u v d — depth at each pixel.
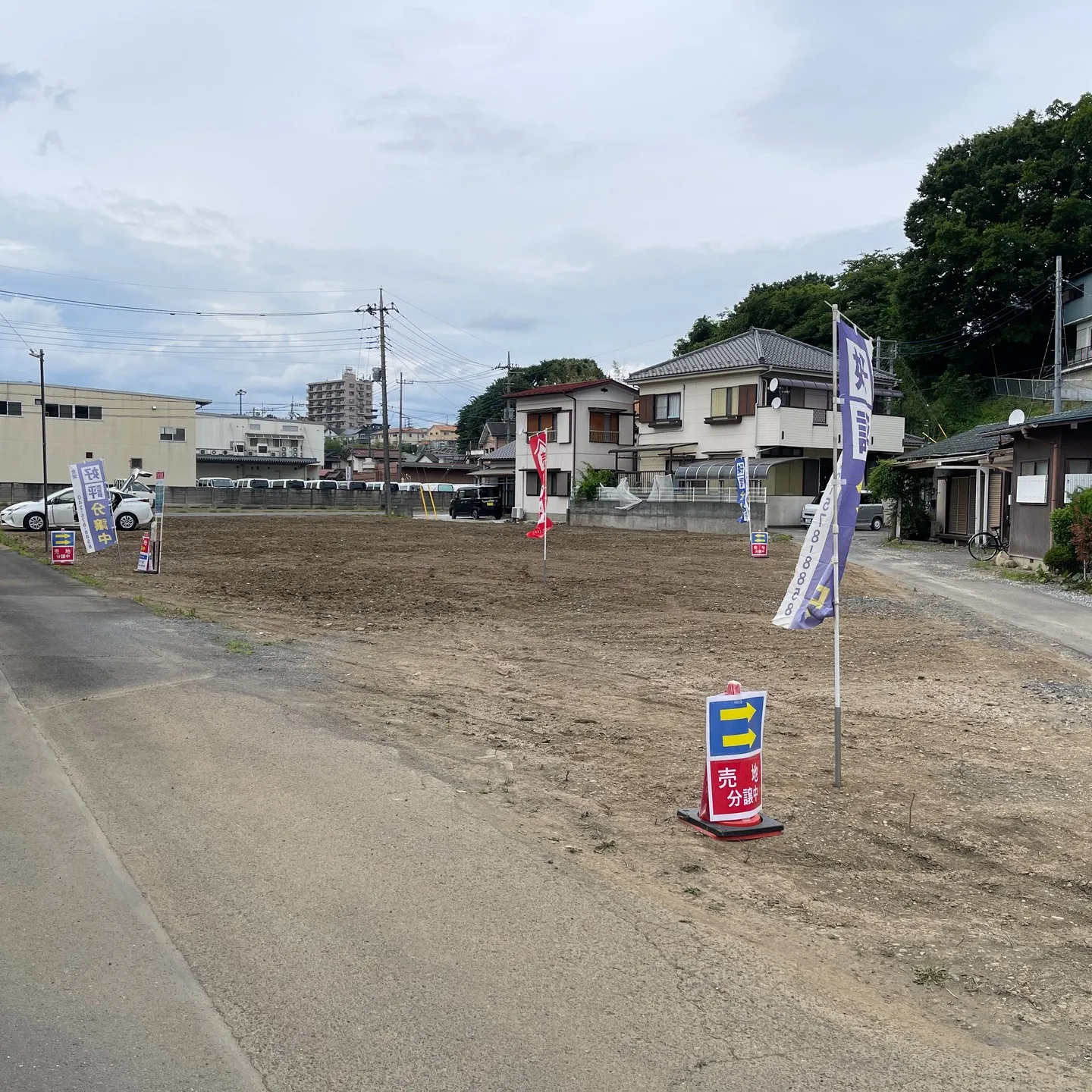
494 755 6.34
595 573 19.14
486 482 64.25
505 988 3.30
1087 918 4.12
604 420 45.62
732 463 39.09
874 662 9.98
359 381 158.88
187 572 18.73
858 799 5.61
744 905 4.13
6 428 55.06
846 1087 2.79
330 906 3.93
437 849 4.60
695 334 62.81
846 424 5.76
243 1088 2.71
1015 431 19.98
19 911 3.83
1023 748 6.73
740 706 5.01
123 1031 2.99
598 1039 3.00
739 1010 3.21
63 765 5.84
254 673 8.82
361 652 10.12
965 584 17.52
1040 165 40.06
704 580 18.09
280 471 82.31
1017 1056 3.01
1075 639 11.51
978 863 4.72
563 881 4.26
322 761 6.02
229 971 3.38
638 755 6.44
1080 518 16.98
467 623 12.41
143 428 59.41
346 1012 3.12
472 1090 2.72
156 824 4.86
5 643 10.09
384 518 48.31
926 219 44.00
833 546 5.79
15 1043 2.90
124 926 3.72
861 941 3.83
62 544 19.33
